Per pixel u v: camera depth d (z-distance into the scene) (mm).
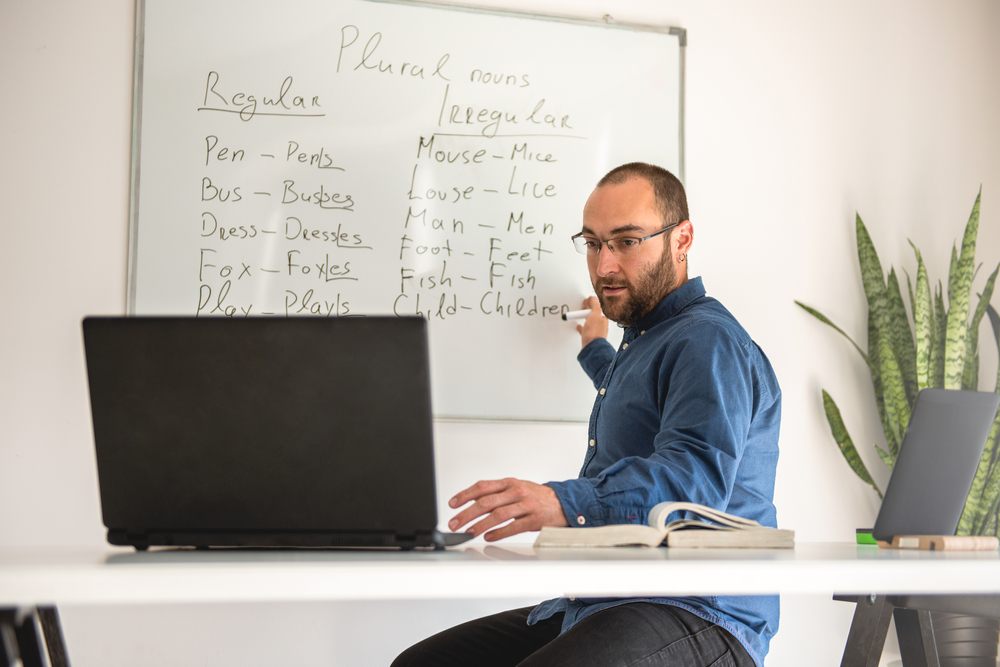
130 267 2475
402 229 2629
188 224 2516
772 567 1070
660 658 1485
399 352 1170
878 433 2895
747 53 2908
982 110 3078
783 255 2875
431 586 980
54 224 2467
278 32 2598
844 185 2941
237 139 2557
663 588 1035
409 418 1179
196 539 1226
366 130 2629
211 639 2453
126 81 2521
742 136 2879
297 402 1182
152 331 1184
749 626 1668
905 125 3010
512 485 1414
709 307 2016
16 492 2406
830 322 2811
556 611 1896
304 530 1209
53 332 2447
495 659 1928
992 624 2256
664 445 1607
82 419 2449
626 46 2803
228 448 1193
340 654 2512
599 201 2145
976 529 2680
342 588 963
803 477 2830
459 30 2703
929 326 2771
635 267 2098
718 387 1674
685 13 2875
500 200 2688
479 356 2639
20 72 2471
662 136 2803
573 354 2691
